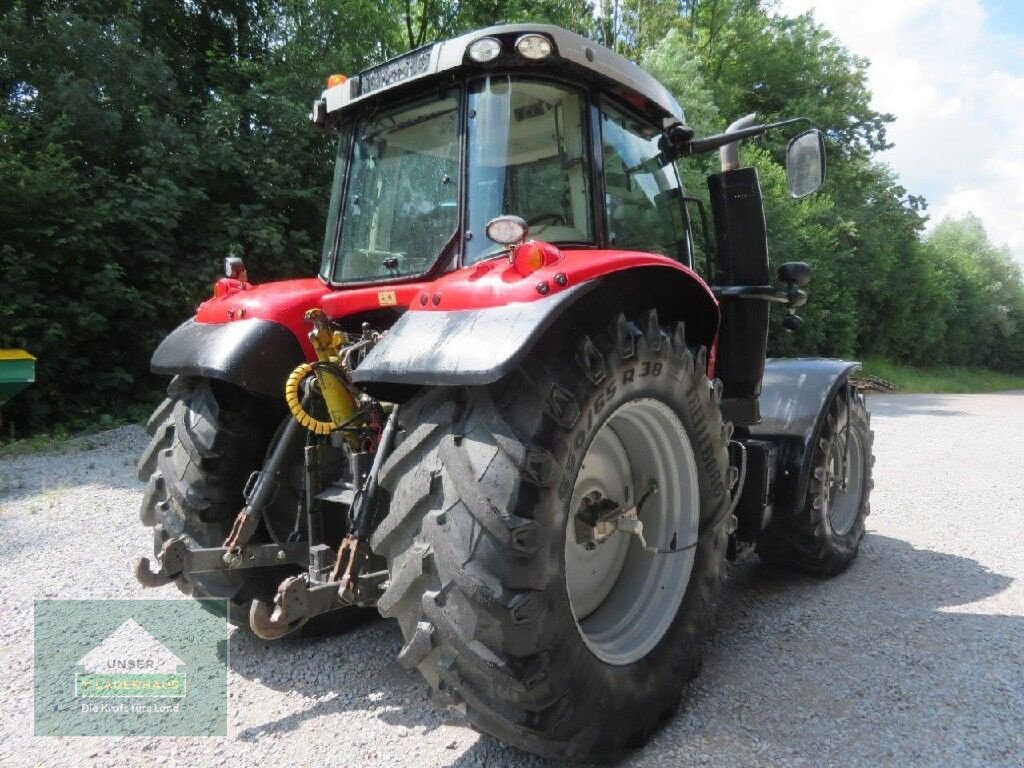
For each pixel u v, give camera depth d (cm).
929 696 247
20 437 811
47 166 851
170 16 1203
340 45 1234
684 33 1995
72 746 219
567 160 258
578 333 205
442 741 220
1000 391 2859
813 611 325
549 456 185
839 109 2277
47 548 411
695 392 244
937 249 3453
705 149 329
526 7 1627
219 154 1003
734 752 216
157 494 280
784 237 1634
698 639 246
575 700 194
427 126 265
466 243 244
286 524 280
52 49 984
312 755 213
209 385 277
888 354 2830
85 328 879
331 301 276
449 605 181
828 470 359
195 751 216
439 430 193
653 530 255
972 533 456
